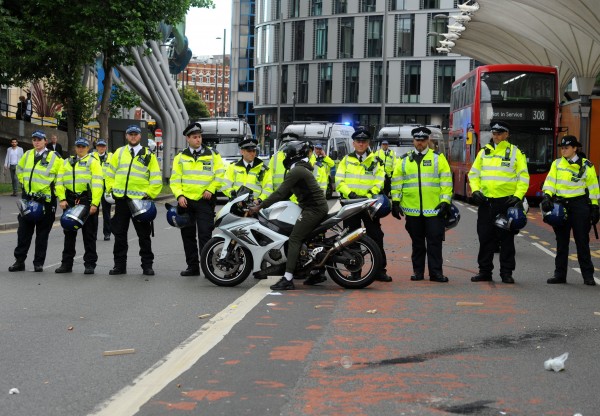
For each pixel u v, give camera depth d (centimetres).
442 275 1227
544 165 3117
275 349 766
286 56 8531
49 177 1316
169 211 1270
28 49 3412
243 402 597
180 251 1642
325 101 8231
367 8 7950
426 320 915
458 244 1816
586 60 4153
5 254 1571
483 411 581
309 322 897
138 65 4269
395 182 1240
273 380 657
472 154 3191
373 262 1130
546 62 5044
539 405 597
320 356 740
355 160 1229
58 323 888
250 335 827
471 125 3222
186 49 6588
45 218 1330
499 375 680
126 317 924
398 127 4216
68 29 3422
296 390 629
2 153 3944
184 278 1252
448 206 1214
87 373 677
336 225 1219
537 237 2066
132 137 1278
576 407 593
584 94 4250
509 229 1191
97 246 1736
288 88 8512
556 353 764
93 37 3394
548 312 974
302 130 3875
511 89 3123
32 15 3425
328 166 1559
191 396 611
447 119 7794
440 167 1218
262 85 8956
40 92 4922
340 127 4056
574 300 1067
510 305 1020
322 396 614
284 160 1126
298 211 1139
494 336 834
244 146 1259
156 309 975
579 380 668
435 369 698
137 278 1250
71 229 1284
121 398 604
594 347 791
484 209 1223
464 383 654
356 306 998
